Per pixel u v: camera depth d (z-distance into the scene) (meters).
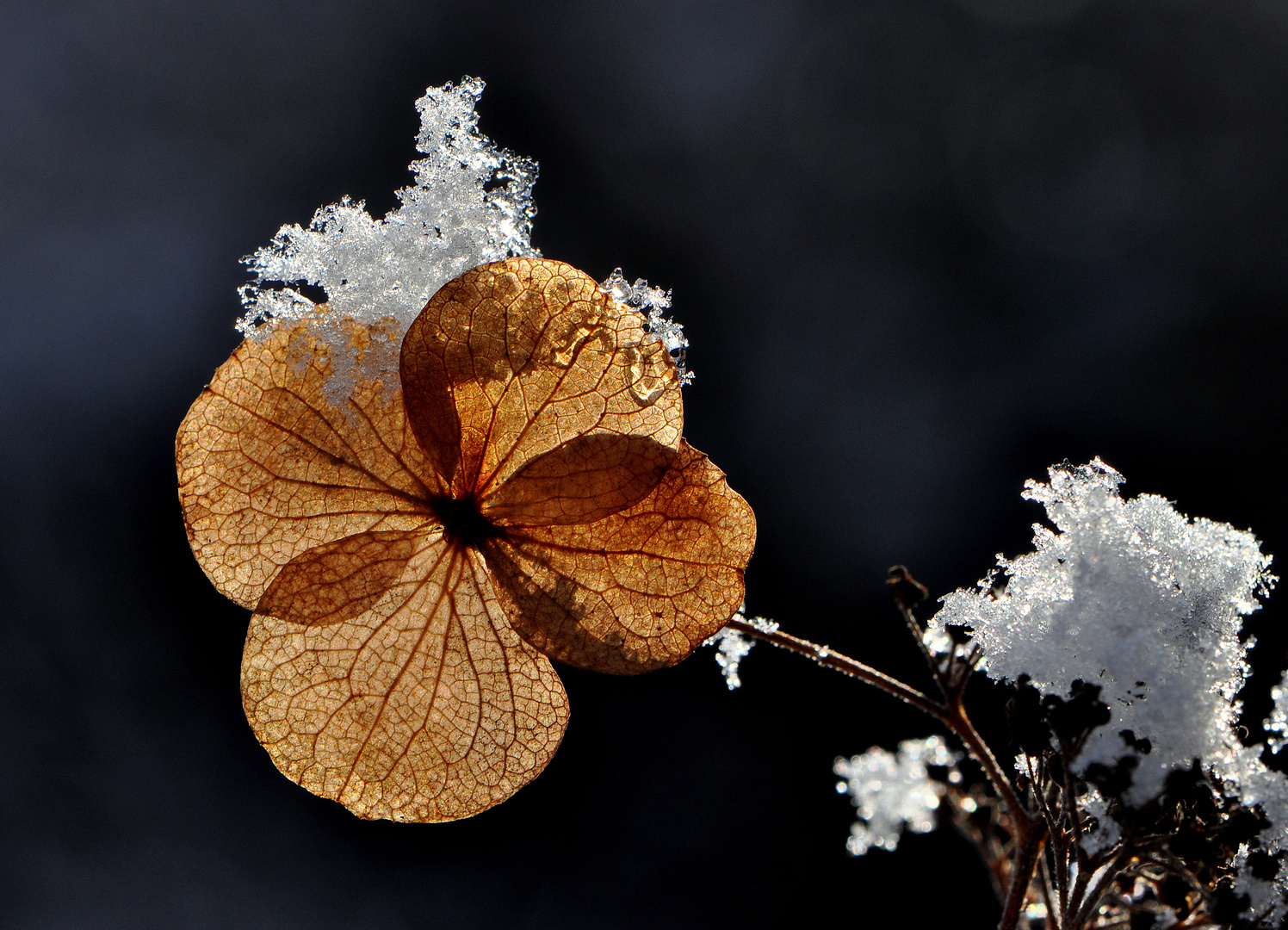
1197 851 0.28
